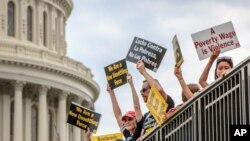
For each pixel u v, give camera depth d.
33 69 99.31
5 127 98.50
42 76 99.88
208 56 21.72
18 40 102.19
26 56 99.31
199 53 21.75
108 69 28.05
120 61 27.95
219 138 18.75
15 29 102.94
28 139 100.06
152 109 22.19
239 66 17.73
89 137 31.45
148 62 25.05
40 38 105.19
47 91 100.88
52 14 108.00
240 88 17.72
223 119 18.48
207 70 21.50
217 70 20.52
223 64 20.44
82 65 105.12
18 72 98.25
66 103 104.69
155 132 22.52
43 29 106.25
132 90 24.95
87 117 32.31
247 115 17.42
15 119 98.44
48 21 107.50
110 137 32.47
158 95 21.80
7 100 99.25
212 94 19.11
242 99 17.62
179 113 20.91
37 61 99.12
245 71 17.59
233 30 21.56
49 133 102.75
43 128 100.31
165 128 21.92
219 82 18.58
